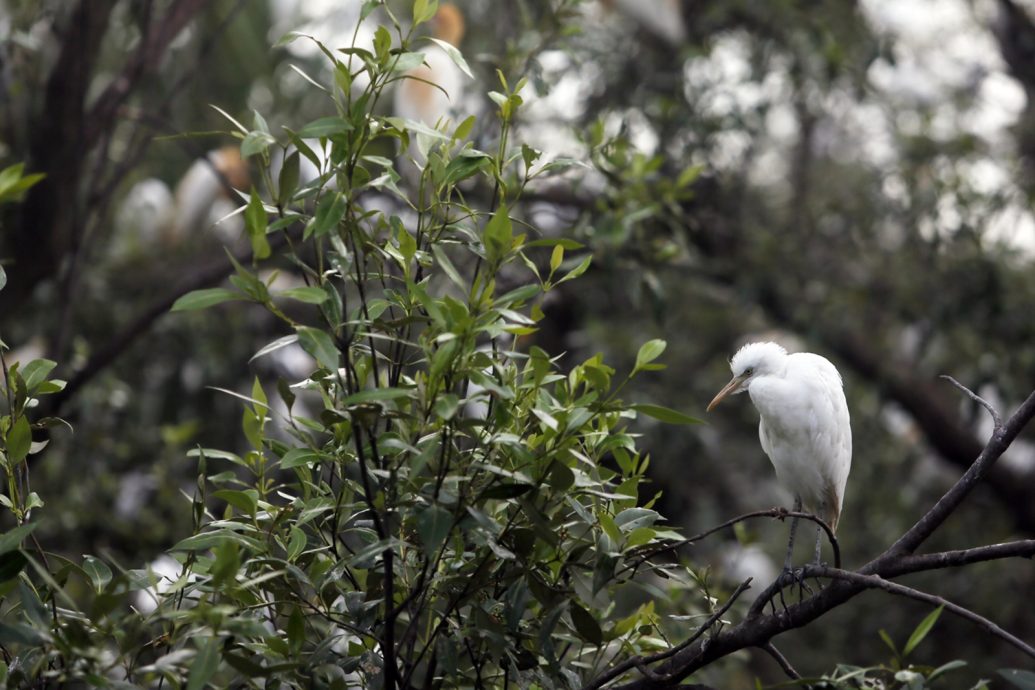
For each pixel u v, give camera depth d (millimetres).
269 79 12594
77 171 8562
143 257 12641
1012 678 4051
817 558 6168
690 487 13609
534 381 4039
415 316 4023
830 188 13305
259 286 3592
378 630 4480
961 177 11539
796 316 12109
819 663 11992
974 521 12797
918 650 11812
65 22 9219
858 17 12047
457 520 3941
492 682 4543
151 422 11789
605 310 12836
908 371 13414
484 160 4223
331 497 4484
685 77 11242
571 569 4293
